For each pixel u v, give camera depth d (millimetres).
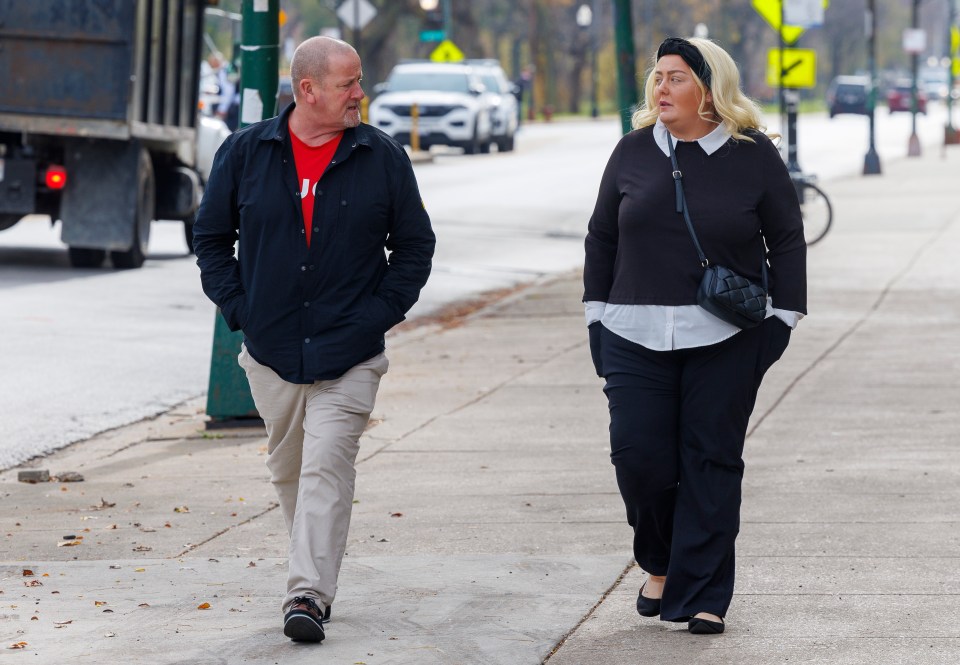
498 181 82438
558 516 18141
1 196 43750
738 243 13188
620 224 13375
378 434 23609
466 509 18578
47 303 37406
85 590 15062
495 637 13461
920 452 21328
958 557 15891
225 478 20828
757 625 13711
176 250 52094
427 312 38688
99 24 42219
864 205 66625
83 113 42625
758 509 18219
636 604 14359
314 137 13320
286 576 15531
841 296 38531
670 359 13375
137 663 12773
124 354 30891
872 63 88625
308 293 13344
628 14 40094
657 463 13359
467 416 24953
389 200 13477
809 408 24734
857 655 12812
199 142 51969
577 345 32719
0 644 13289
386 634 13562
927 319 34500
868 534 16922
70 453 22969
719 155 13234
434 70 109688
